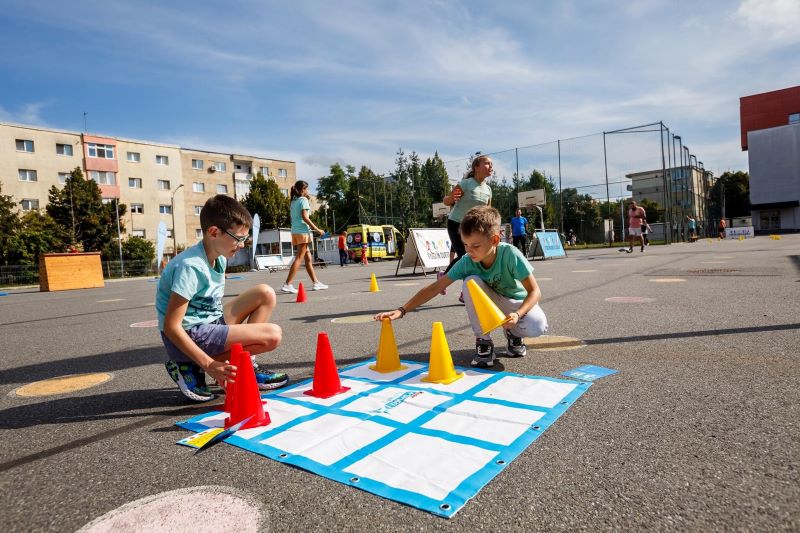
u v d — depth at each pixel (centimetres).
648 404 190
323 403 211
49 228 3341
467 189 537
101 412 218
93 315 637
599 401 197
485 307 253
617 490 128
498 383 227
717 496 122
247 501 132
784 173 4219
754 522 111
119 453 171
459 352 300
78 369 311
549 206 2748
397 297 636
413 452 156
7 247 2956
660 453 148
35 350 390
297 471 149
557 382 223
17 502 138
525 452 153
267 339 232
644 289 567
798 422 165
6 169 3678
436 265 1147
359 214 3394
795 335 289
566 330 347
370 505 126
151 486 144
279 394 229
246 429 185
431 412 192
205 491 139
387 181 3600
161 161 4606
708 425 167
